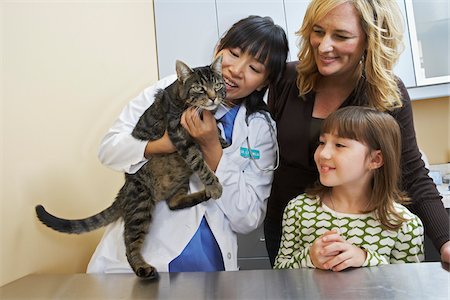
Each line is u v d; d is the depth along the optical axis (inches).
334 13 39.8
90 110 54.7
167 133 43.7
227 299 27.3
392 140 40.9
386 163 40.7
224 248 44.1
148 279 34.6
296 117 48.1
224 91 46.7
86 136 53.6
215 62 46.6
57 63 48.2
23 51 42.3
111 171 59.4
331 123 41.6
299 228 42.6
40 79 44.9
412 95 76.0
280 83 51.3
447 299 24.5
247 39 44.6
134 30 71.1
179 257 42.6
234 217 44.8
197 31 79.7
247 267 73.0
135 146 42.9
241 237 73.2
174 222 44.6
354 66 44.1
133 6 71.9
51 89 46.8
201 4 79.7
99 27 58.9
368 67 42.3
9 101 39.7
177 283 32.4
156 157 45.7
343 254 32.7
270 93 53.1
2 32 39.4
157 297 29.0
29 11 43.9
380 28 40.4
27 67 42.8
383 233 39.6
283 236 44.4
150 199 45.7
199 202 44.3
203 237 44.5
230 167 43.6
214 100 44.9
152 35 78.9
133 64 69.1
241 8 78.8
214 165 43.8
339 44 40.8
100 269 44.6
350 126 40.4
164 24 80.0
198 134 41.5
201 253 43.2
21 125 41.3
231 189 43.6
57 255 46.8
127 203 45.7
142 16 75.4
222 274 33.6
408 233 39.3
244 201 44.2
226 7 79.1
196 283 31.8
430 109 82.7
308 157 47.9
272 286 29.2
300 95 47.9
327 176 40.9
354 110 41.9
